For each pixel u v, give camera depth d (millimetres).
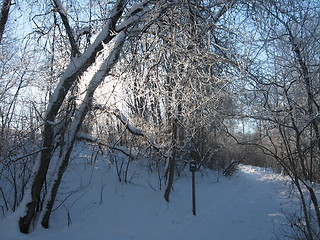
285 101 5410
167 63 7039
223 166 14195
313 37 5219
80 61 5941
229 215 7969
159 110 8469
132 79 6793
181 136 8477
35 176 5504
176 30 6586
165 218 7129
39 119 6758
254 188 12570
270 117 5363
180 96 6887
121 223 6449
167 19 6656
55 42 7465
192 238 6152
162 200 7805
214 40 6410
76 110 5945
